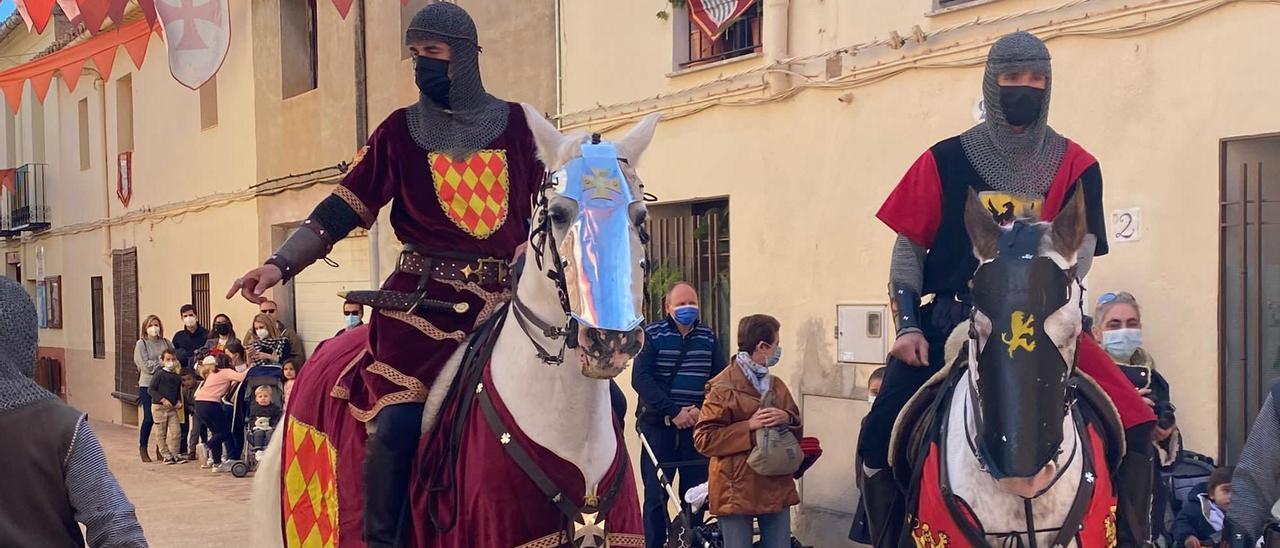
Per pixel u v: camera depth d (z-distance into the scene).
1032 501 3.58
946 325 4.19
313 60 16.41
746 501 6.57
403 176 4.35
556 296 3.61
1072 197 3.47
